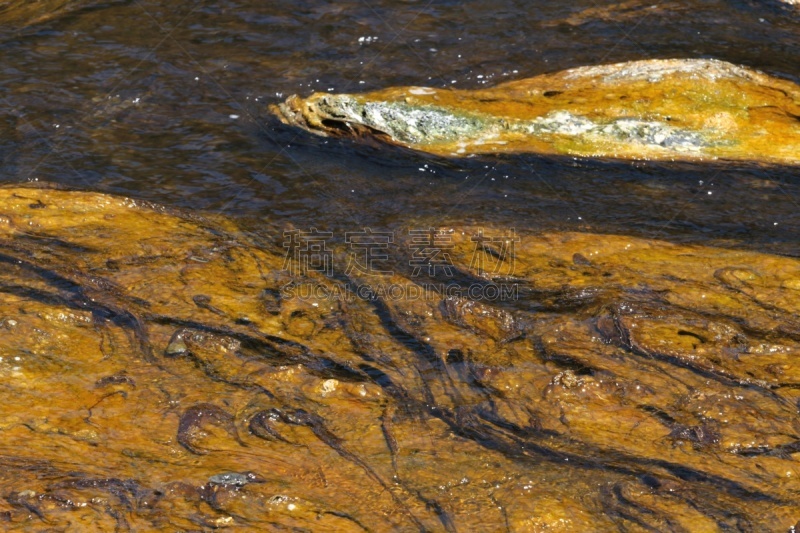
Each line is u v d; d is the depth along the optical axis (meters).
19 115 5.53
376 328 3.95
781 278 4.29
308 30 6.64
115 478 3.04
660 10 6.98
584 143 5.36
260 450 3.22
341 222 4.73
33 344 3.68
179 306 3.99
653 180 5.12
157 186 4.95
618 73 5.97
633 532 2.90
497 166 5.20
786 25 6.80
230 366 3.66
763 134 5.43
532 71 6.16
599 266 4.39
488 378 3.64
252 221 4.71
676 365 3.69
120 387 3.49
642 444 3.28
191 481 3.04
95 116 5.56
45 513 2.88
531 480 3.12
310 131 5.46
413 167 5.20
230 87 5.92
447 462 3.20
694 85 5.81
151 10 6.84
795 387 3.56
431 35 6.61
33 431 3.23
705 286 4.22
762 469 3.15
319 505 2.98
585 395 3.54
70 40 6.38
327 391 3.55
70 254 4.30
